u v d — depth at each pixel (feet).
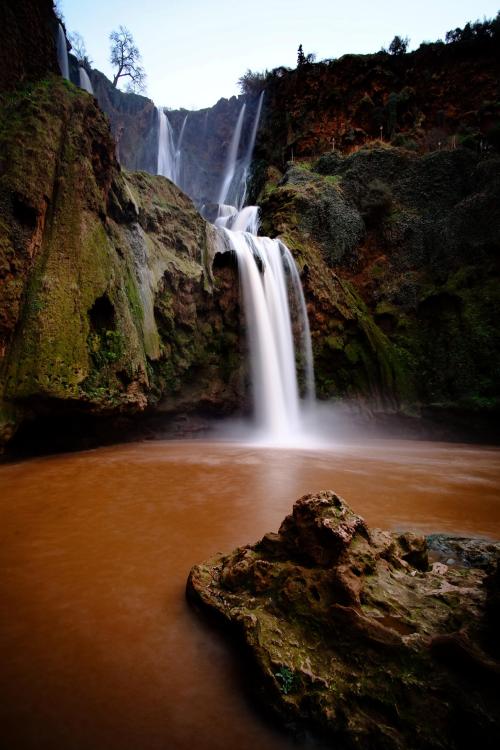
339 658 8.05
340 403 61.11
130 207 48.44
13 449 33.71
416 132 95.35
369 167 80.53
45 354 32.68
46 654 8.75
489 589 8.34
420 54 102.12
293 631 8.75
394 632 7.99
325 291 64.95
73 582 11.92
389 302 70.38
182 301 52.85
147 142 123.85
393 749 6.50
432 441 57.11
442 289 64.23
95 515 17.98
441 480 27.09
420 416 58.65
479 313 59.98
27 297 33.91
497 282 60.85
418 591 9.52
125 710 7.35
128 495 21.40
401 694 7.13
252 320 57.31
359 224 75.92
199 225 58.54
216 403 55.21
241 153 139.03
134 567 12.94
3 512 18.37
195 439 52.03
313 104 110.93
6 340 32.45
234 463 31.63
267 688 7.64
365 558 9.96
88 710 7.29
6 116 38.04
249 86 138.72
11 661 8.49
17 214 34.71
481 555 13.61
